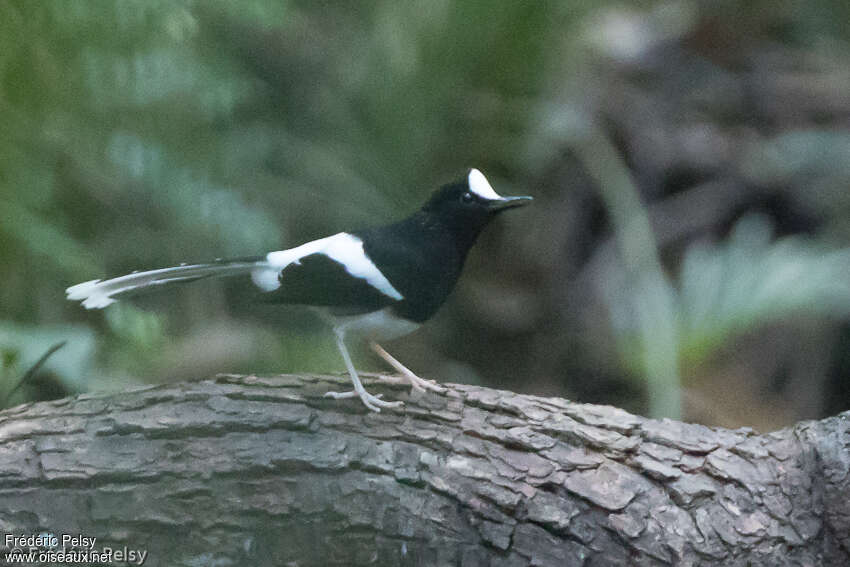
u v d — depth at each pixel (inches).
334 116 632.4
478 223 304.8
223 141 554.3
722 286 453.7
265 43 650.8
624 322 554.3
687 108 690.8
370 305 296.5
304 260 297.1
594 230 634.8
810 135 656.4
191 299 555.2
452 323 621.0
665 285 549.6
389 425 266.8
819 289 440.5
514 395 284.7
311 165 619.5
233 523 252.4
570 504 257.4
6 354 367.6
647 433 271.3
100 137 483.2
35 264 476.1
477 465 260.7
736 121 693.3
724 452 268.1
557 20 605.0
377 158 616.1
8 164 455.2
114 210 554.3
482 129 607.2
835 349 549.6
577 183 633.6
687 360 445.1
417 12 591.2
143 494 250.4
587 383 587.8
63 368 370.3
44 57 452.4
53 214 510.9
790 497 261.6
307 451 256.4
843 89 701.9
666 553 253.8
